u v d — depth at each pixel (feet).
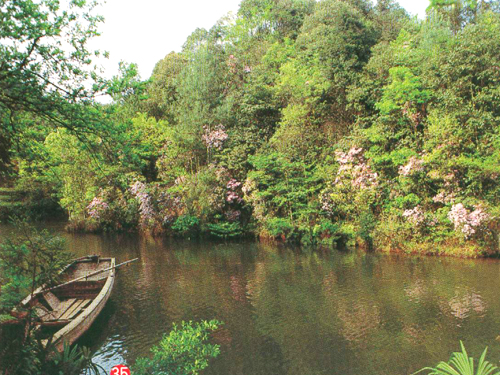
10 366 12.00
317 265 52.95
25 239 14.24
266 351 27.81
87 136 19.48
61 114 17.54
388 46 84.94
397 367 25.12
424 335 29.63
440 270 47.42
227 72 109.19
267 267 52.85
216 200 79.15
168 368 16.16
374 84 76.18
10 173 16.53
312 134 80.89
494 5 92.02
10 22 15.61
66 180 90.07
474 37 60.75
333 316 34.12
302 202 74.54
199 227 79.20
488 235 53.01
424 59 70.13
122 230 90.53
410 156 61.16
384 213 64.54
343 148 73.15
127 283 45.98
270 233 73.05
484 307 34.58
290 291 41.55
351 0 117.08
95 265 54.19
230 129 91.76
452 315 33.17
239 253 63.36
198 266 54.39
